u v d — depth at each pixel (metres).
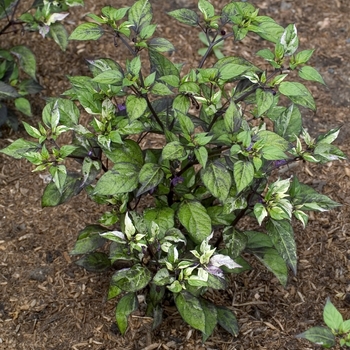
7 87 1.75
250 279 1.62
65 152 1.32
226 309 1.52
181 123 1.29
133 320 1.56
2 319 1.58
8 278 1.63
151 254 1.42
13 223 1.72
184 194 1.38
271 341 1.53
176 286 1.34
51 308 1.59
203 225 1.35
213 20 1.38
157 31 2.07
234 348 1.52
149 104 1.34
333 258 1.65
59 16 1.77
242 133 1.27
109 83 1.29
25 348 1.54
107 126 1.34
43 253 1.67
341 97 1.94
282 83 1.29
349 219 1.71
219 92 1.32
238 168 1.25
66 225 1.71
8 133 1.88
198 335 1.54
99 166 1.36
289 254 1.36
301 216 1.36
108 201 1.42
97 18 1.35
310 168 1.80
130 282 1.38
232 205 1.35
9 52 1.87
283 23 2.11
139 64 1.28
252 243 1.48
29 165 1.82
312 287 1.61
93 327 1.56
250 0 2.16
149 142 1.85
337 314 1.30
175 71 1.38
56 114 1.32
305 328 1.55
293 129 1.37
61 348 1.53
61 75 1.99
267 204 1.33
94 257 1.54
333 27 2.10
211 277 1.36
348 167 1.80
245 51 2.04
